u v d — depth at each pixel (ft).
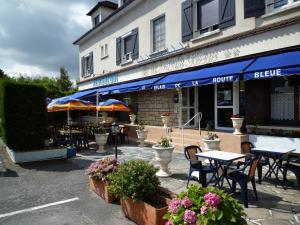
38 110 36.70
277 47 31.04
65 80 143.74
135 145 48.88
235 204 11.60
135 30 59.77
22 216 18.25
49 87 91.86
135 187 16.52
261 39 32.73
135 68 59.47
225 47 37.47
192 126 48.19
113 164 22.00
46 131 37.52
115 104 50.60
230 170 22.65
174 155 37.09
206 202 11.06
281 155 23.97
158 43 53.67
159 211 14.89
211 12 41.86
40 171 30.35
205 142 31.58
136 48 59.47
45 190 23.58
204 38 41.57
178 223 11.09
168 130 46.29
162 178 25.98
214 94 44.11
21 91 35.60
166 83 42.24
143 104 59.06
